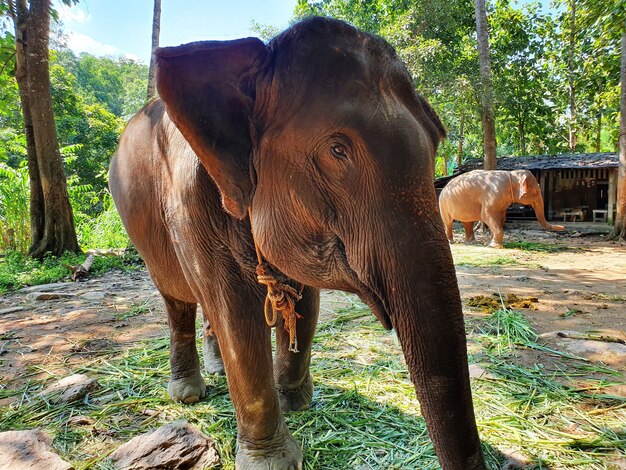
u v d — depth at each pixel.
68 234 10.19
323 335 4.12
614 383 2.97
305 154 1.43
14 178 11.18
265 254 1.65
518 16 24.48
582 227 15.61
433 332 1.24
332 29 1.44
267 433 2.09
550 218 17.75
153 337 4.31
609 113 21.66
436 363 1.24
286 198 1.50
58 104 21.80
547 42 27.72
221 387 3.08
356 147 1.34
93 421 2.64
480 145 32.84
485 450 2.23
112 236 12.46
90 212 18.42
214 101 1.46
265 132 1.50
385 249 1.30
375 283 1.34
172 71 1.40
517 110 26.03
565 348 3.66
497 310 4.76
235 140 1.51
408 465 2.14
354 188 1.36
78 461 2.23
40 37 9.79
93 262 8.91
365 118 1.34
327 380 3.13
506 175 11.23
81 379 3.12
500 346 3.70
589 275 7.18
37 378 3.37
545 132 27.92
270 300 1.87
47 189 9.98
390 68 1.45
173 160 2.06
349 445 2.33
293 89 1.42
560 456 2.18
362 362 3.45
